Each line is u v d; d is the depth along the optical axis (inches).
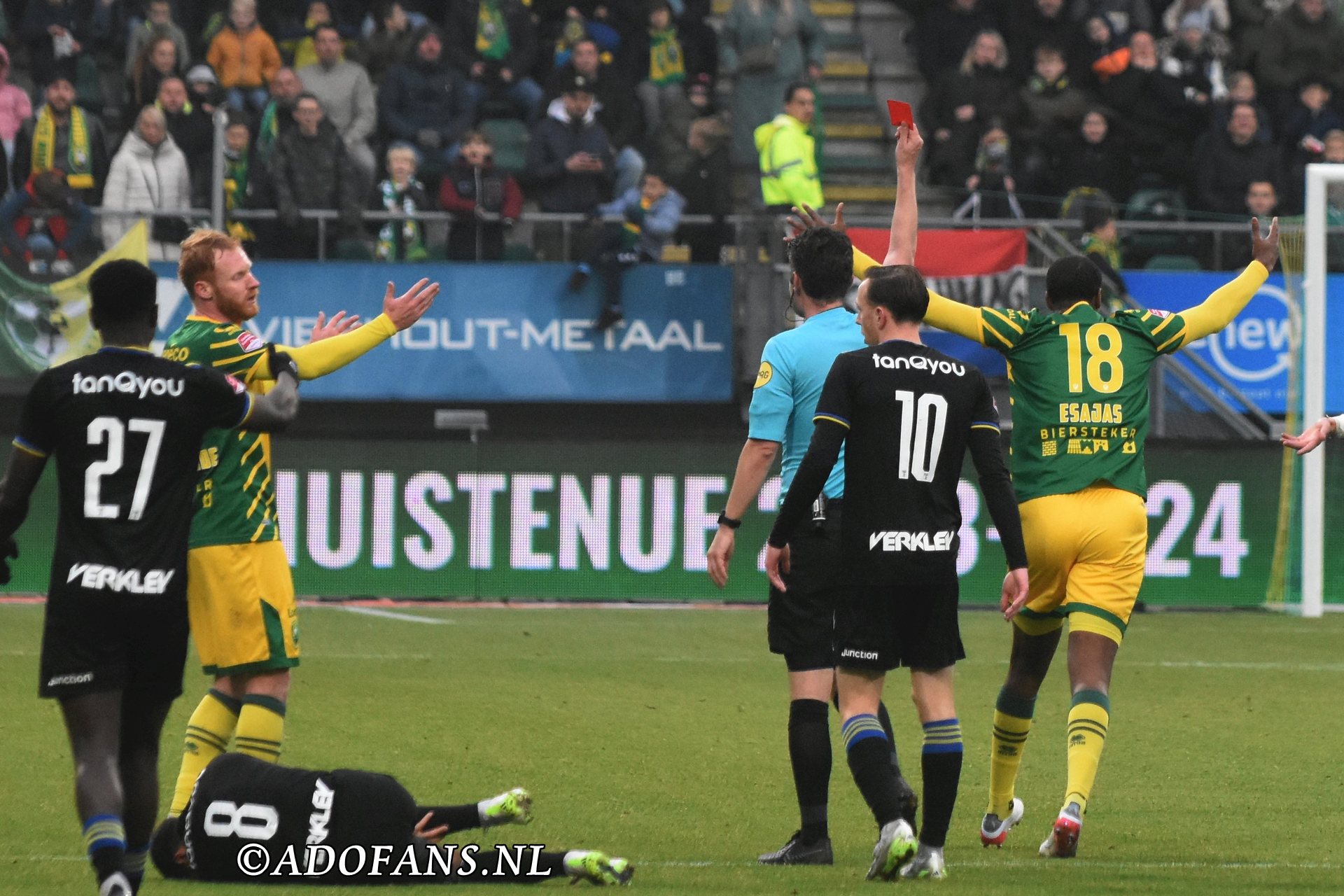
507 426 2073.1
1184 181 2319.1
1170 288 2098.9
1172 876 716.0
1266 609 1876.2
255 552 767.7
